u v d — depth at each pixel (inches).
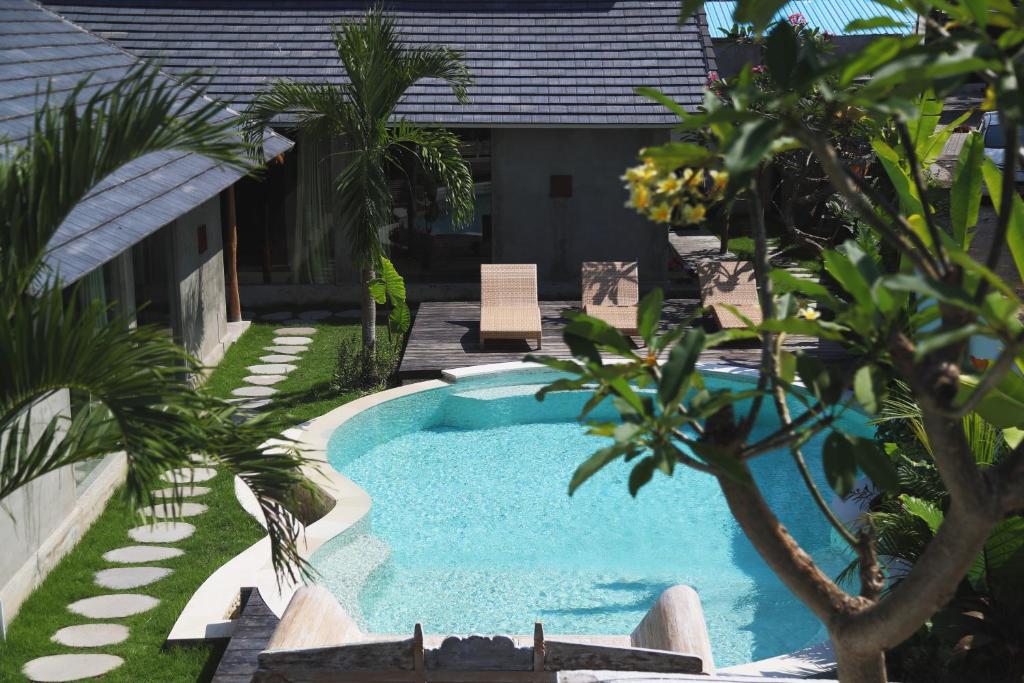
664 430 119.8
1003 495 130.8
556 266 813.2
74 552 401.7
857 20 123.3
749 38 847.1
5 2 625.0
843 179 124.9
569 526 465.7
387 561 422.0
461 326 719.7
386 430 574.6
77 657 327.0
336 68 807.1
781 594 400.8
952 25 128.0
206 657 327.9
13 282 222.7
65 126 227.0
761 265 140.9
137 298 523.5
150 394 211.8
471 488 506.0
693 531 461.7
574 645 225.0
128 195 435.2
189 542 412.8
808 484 151.9
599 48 825.5
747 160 97.1
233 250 725.3
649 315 132.0
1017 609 304.3
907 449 369.1
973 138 217.2
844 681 151.9
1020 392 219.3
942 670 300.0
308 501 451.8
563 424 600.1
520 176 799.1
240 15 847.1
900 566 334.0
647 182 124.2
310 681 228.1
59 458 236.2
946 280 128.9
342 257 805.2
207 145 237.3
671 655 225.5
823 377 125.0
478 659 226.1
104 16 841.5
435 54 591.8
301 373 639.1
